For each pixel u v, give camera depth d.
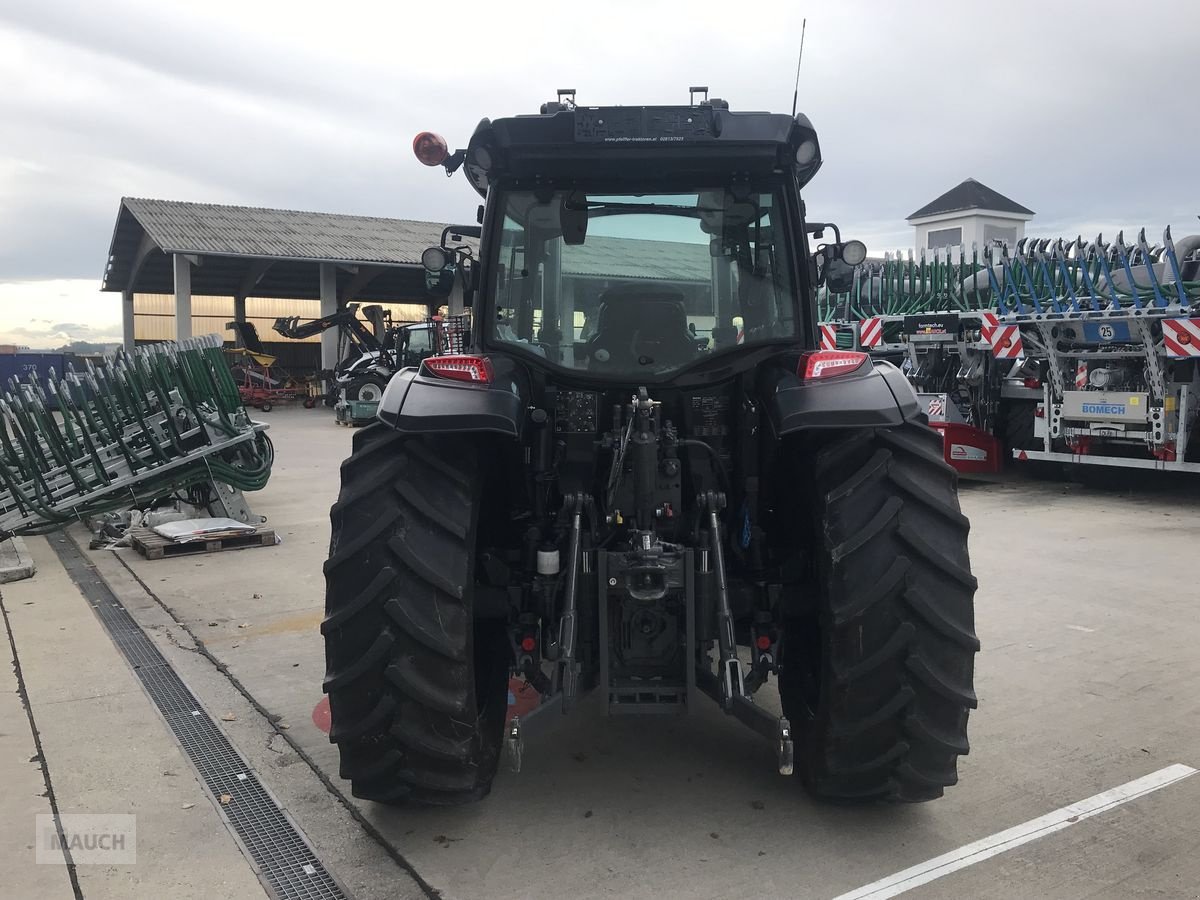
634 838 2.67
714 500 2.77
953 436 9.05
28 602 5.23
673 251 3.04
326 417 21.12
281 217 28.83
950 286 10.05
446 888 2.41
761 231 3.04
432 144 3.00
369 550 2.49
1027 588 5.37
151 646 4.45
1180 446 7.76
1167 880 2.44
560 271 3.05
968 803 2.87
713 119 2.82
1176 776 3.04
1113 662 4.14
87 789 2.97
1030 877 2.46
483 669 3.00
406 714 2.48
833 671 2.49
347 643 2.47
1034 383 8.96
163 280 29.83
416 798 2.61
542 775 3.08
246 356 25.06
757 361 3.01
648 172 3.00
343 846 2.64
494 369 2.74
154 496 6.73
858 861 2.54
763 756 3.22
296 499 8.94
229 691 3.86
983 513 7.79
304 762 3.18
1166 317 7.50
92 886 2.42
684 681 2.67
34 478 6.20
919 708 2.51
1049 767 3.11
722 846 2.62
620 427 2.91
